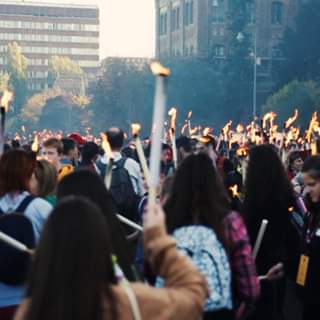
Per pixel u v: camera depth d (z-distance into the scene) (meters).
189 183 6.75
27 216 7.68
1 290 7.43
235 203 10.14
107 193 6.38
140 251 8.52
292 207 9.19
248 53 123.06
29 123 169.38
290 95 95.06
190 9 161.38
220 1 154.38
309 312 8.82
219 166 14.62
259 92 131.62
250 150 8.67
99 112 126.00
